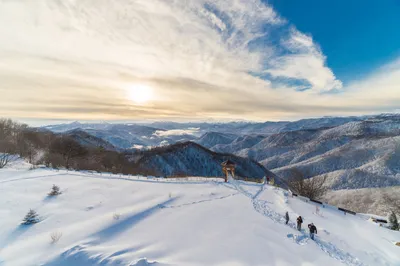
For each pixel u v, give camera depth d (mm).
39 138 53938
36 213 11328
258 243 10070
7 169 22125
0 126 42969
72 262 7062
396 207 46562
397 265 10117
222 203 16266
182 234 10336
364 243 12258
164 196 16672
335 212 18172
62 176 20641
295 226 13109
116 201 14594
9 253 7570
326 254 10039
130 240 9234
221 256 8562
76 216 11461
